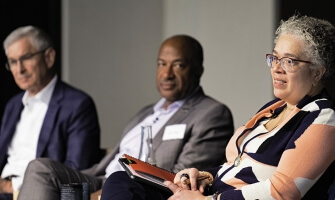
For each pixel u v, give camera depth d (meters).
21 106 8.20
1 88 10.30
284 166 4.55
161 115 7.37
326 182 4.60
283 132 4.77
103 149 8.09
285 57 4.76
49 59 8.08
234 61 10.06
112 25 10.70
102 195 5.09
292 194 4.52
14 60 8.01
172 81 7.23
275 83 4.86
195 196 4.86
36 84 8.00
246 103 9.91
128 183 5.11
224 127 6.91
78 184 5.67
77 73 10.45
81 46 10.48
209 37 10.44
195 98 7.18
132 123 7.61
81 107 7.87
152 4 10.95
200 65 7.36
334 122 4.58
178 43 7.31
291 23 4.82
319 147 4.51
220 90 10.29
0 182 7.68
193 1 10.66
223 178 5.00
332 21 8.71
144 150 6.50
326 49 4.74
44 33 8.06
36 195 6.35
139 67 10.88
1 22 10.27
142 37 10.88
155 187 4.95
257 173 4.79
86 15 10.52
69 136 7.81
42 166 6.49
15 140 8.14
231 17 10.09
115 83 10.73
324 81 4.82
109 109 10.69
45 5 10.48
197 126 6.86
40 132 7.86
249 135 5.11
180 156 6.81
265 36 9.58
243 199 4.61
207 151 6.79
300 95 4.82
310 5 8.95
